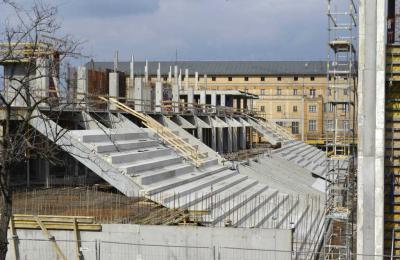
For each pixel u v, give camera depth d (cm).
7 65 2405
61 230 2086
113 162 2614
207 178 3153
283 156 5294
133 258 2050
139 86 4241
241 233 2008
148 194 2481
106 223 2084
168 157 3155
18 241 2092
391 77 2086
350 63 2642
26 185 2875
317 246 2394
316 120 9662
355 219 2514
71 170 3078
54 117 2712
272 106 10075
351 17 2620
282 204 2995
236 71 10731
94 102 3266
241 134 5856
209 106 4919
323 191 4097
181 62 11075
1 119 2503
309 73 10475
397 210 2147
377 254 1930
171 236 2039
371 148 1933
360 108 1944
